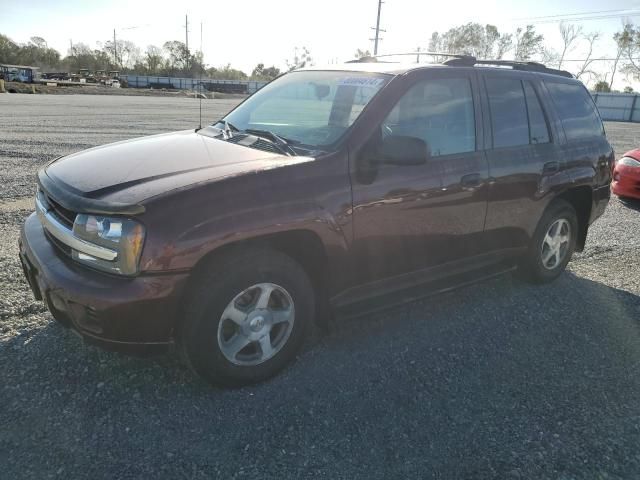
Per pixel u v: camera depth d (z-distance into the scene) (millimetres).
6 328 3445
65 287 2605
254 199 2775
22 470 2312
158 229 2533
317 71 4098
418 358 3461
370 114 3281
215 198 2686
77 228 2662
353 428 2736
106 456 2434
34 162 9477
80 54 104875
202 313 2725
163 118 20734
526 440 2725
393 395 3039
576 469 2537
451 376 3275
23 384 2896
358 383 3137
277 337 3121
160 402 2842
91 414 2707
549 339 3840
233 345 2926
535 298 4570
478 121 3920
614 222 7316
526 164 4195
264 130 3615
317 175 3016
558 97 4695
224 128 3900
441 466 2508
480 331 3896
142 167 2990
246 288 2850
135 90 57531
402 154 3008
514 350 3648
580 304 4492
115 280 2562
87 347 3271
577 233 5086
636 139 22391
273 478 2369
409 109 3494
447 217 3697
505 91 4184
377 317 4020
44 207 3102
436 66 3740
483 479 2441
